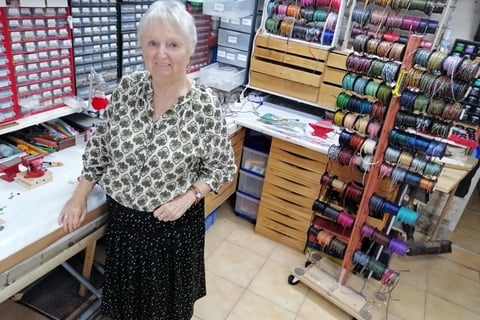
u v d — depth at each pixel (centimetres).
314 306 214
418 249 264
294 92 248
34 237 121
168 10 112
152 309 152
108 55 193
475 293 242
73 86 179
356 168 211
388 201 187
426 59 154
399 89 161
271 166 244
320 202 211
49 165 159
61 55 168
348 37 229
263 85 257
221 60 268
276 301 215
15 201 135
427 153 165
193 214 147
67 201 138
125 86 129
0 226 120
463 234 304
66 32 166
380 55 175
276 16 244
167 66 115
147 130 125
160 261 145
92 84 182
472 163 226
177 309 158
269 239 265
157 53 113
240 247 254
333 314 210
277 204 252
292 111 260
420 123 162
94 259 216
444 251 272
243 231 271
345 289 213
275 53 245
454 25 242
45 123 180
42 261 128
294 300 217
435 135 166
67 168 160
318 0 224
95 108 178
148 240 140
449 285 246
